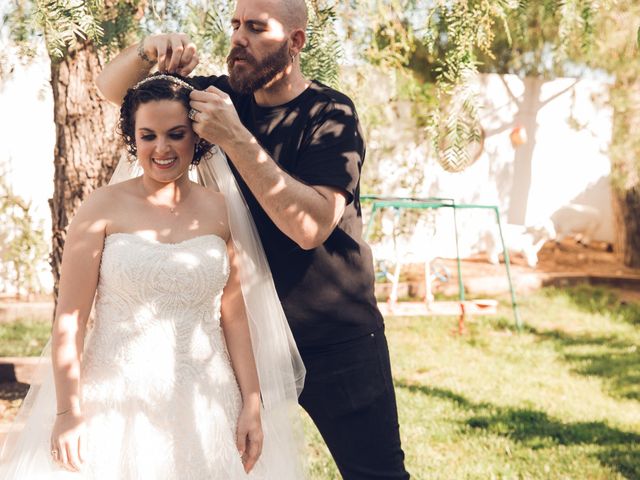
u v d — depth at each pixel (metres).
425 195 10.77
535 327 7.84
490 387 5.88
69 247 2.08
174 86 2.10
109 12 3.46
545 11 4.04
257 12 2.28
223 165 2.33
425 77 7.03
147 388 2.08
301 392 2.52
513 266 10.41
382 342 2.63
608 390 5.86
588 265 10.64
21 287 8.11
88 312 2.09
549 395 5.72
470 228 11.11
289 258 2.47
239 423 2.20
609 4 3.91
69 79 4.48
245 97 2.55
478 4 3.39
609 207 11.87
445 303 7.42
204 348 2.16
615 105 9.34
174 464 2.07
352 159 2.34
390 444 2.61
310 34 3.24
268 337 2.33
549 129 11.52
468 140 3.44
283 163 2.43
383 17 4.07
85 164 4.54
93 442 2.05
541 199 11.59
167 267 2.07
